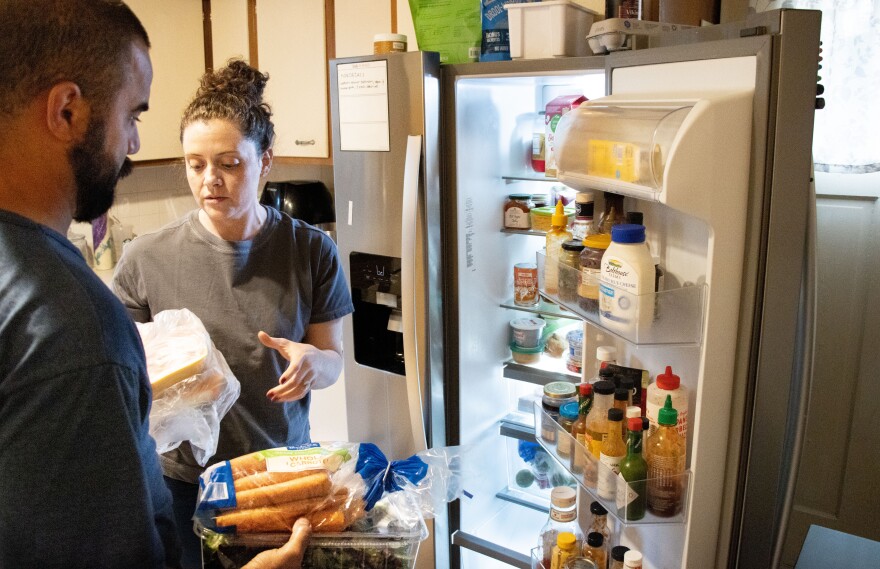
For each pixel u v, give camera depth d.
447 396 1.93
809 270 1.16
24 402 0.77
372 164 1.83
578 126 1.32
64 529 0.80
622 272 1.18
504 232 1.99
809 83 1.04
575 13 1.62
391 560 1.09
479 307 1.95
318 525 1.08
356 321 1.96
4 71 0.80
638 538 1.48
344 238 1.93
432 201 1.77
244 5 2.82
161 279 1.56
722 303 1.12
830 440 2.13
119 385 0.82
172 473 1.55
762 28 1.04
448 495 1.26
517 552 1.88
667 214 1.30
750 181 1.08
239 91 1.43
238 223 1.52
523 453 2.13
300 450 1.18
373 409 2.00
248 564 1.01
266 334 1.46
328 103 2.66
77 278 0.82
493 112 1.89
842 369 2.08
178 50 2.89
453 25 1.78
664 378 1.24
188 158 1.43
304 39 2.67
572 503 1.59
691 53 1.16
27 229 0.81
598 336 1.51
